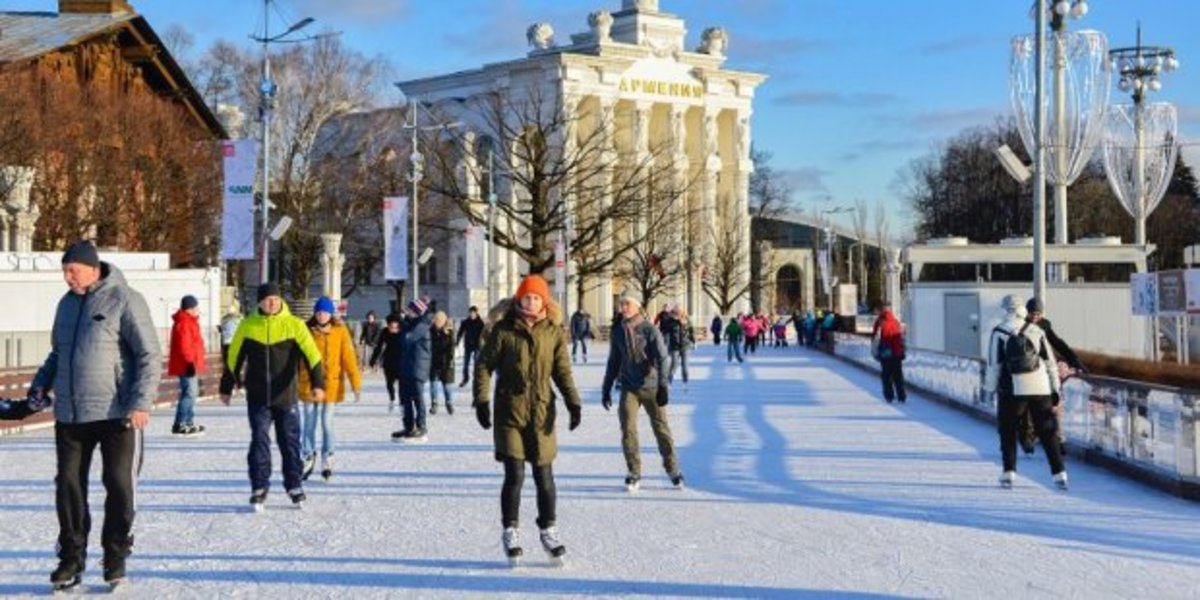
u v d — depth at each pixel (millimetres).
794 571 9117
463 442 18797
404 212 41312
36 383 8531
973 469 15273
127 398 8312
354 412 24906
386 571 9133
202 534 10750
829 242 96250
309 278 66188
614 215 63781
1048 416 13664
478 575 8977
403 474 14891
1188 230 104438
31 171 40562
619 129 84875
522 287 9477
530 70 93375
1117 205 98812
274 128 65625
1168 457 13352
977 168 108688
